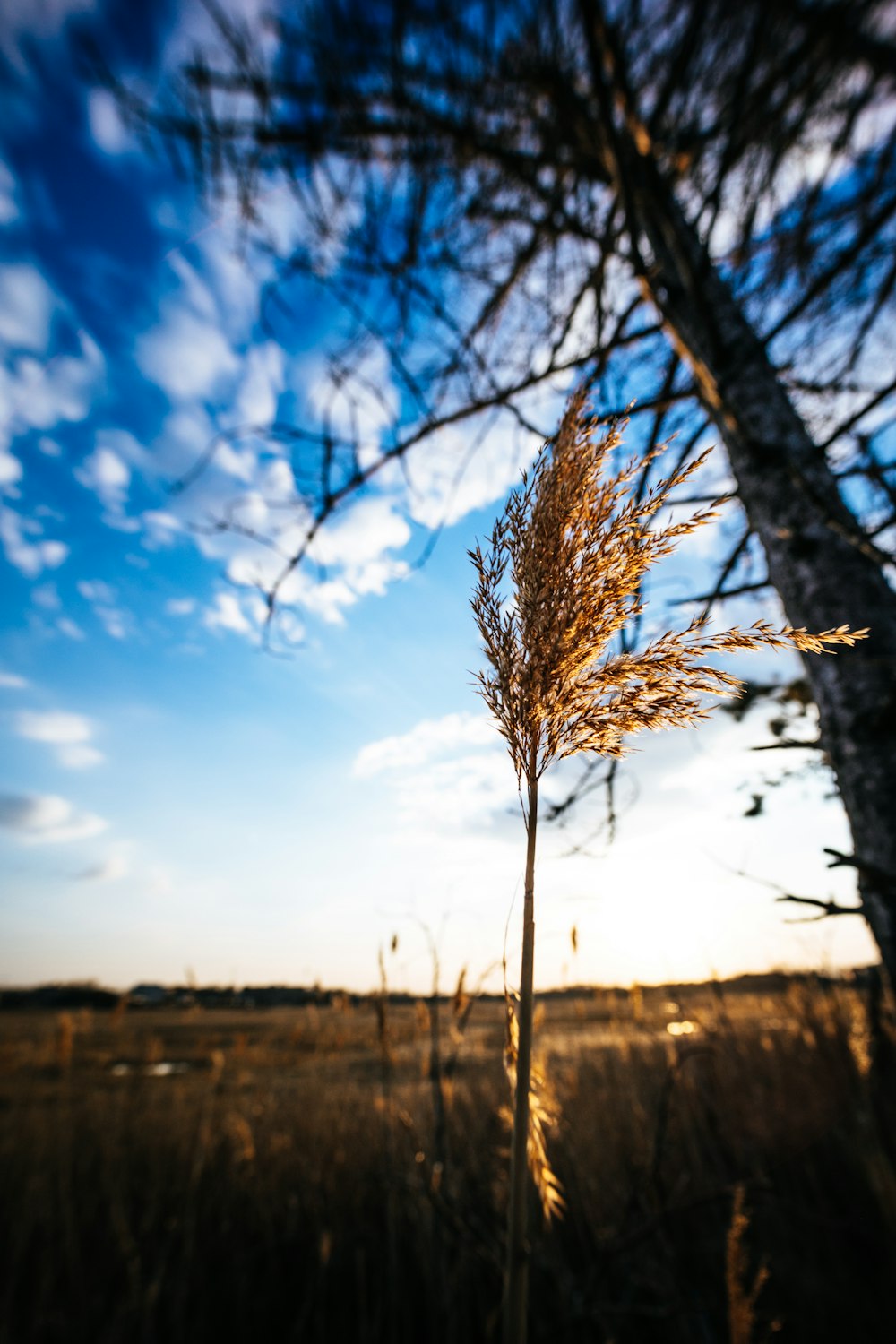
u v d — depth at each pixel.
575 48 2.25
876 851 1.72
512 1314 0.56
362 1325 2.37
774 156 2.21
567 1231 2.38
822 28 1.76
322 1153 3.41
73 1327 2.54
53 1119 3.57
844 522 1.97
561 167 2.54
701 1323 2.00
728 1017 3.29
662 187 2.04
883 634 1.82
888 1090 2.33
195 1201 3.36
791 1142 2.53
